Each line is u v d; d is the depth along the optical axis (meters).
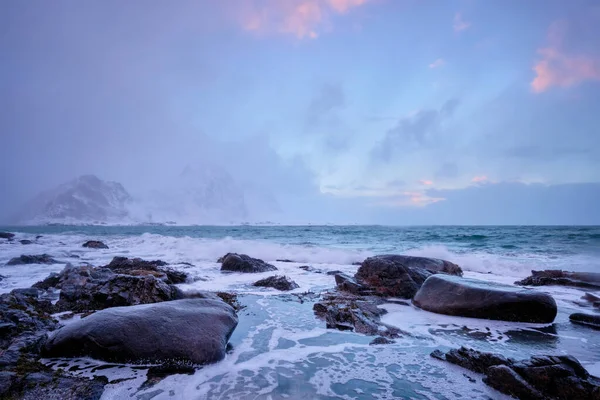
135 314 5.40
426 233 48.56
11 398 3.70
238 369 4.74
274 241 34.75
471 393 3.98
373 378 4.41
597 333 6.44
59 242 32.62
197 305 6.25
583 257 18.39
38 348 5.25
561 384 3.81
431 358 5.12
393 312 8.12
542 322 7.13
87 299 8.16
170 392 4.03
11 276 13.48
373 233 51.97
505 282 12.38
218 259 18.39
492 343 5.89
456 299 7.92
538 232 45.88
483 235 38.62
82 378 4.31
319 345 5.75
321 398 3.87
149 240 31.09
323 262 18.78
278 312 7.98
